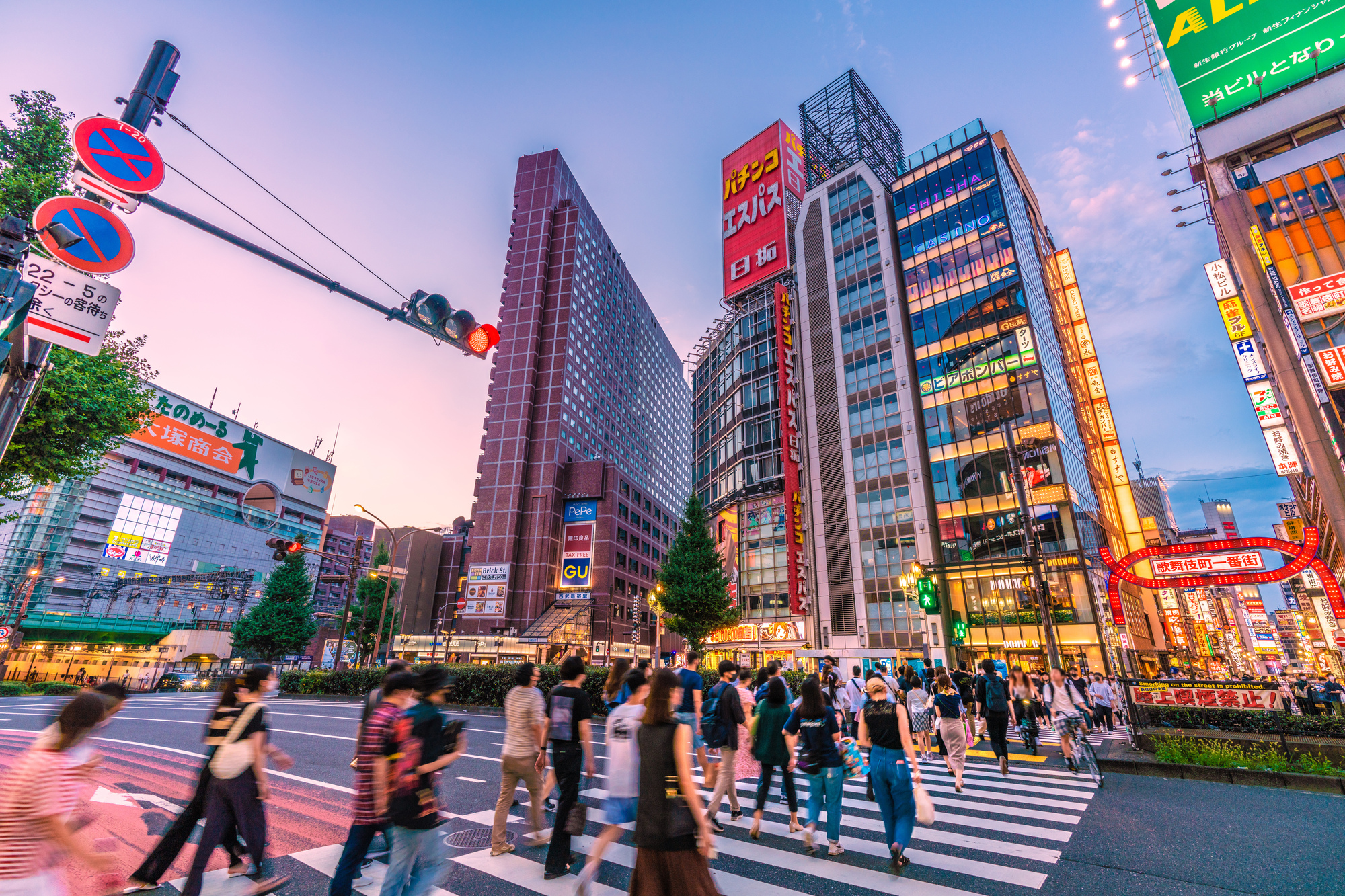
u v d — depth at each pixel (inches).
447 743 161.5
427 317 236.1
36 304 186.4
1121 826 258.5
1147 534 2524.6
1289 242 682.2
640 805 124.1
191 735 512.4
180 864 197.2
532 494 2933.1
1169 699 481.1
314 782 321.1
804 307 1834.4
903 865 203.2
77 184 185.6
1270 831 249.1
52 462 521.3
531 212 3634.4
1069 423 1411.2
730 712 268.1
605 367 3941.9
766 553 1728.6
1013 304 1400.1
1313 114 707.4
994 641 1238.9
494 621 2598.4
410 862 142.8
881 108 2282.2
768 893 179.8
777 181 2217.0
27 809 109.7
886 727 212.4
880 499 1491.1
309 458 3912.4
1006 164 1708.9
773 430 1840.6
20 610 1936.5
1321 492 603.8
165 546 2977.4
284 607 1724.9
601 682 701.3
